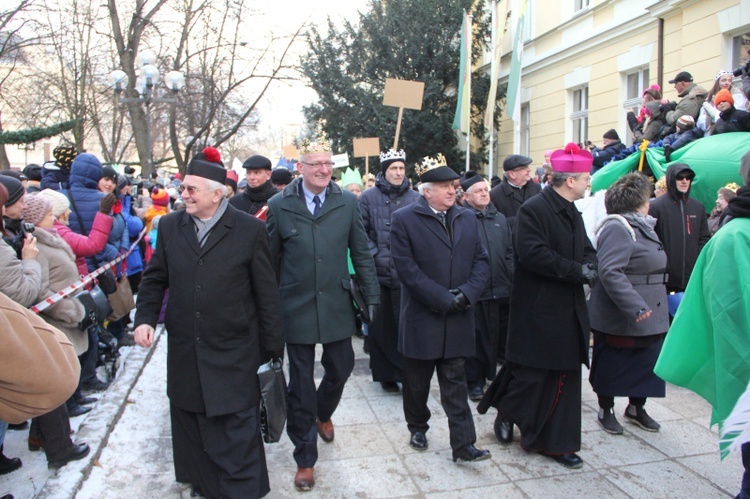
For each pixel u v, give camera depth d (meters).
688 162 5.57
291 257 3.44
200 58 18.38
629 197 3.67
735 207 2.42
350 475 3.40
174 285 2.84
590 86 12.73
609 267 3.48
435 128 17.83
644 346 3.74
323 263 3.42
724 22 8.93
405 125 18.08
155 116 25.23
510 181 5.39
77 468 3.32
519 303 3.50
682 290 4.79
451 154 18.58
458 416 3.45
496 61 12.25
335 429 4.06
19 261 2.96
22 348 1.38
